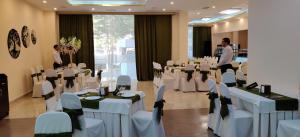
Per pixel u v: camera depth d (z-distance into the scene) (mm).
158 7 10406
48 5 9609
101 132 3822
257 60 5039
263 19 4812
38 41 10156
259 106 3691
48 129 2564
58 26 11781
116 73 12594
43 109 6602
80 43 11047
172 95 8242
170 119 5551
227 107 3971
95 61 12383
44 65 10930
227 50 7152
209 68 9000
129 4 9992
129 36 12555
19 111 6406
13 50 7582
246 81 5664
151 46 12523
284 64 4293
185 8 10734
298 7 3953
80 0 9586
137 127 4008
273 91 4566
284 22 4266
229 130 3998
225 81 5289
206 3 9508
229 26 15398
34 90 8148
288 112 3752
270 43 4633
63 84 7734
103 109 3869
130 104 3861
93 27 12203
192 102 7215
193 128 4957
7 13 7223
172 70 9570
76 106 3174
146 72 12562
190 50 18516
